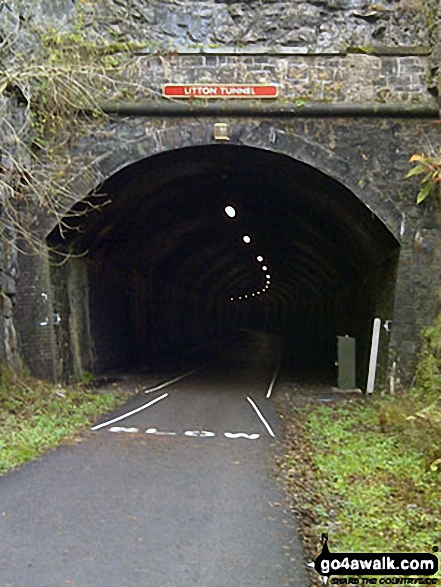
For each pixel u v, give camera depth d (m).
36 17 12.25
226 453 8.50
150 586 4.29
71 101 12.66
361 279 18.28
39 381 12.66
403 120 12.77
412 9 12.88
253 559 4.80
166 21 13.03
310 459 8.13
